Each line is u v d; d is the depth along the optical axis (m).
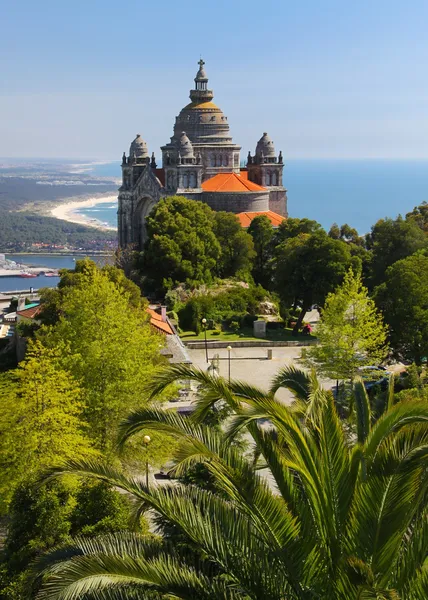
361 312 92.69
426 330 102.56
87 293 73.62
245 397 29.19
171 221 165.38
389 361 106.31
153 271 160.88
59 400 59.28
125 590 24.61
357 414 32.91
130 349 67.38
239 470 26.94
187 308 139.00
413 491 26.19
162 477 64.06
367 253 171.00
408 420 26.89
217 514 26.55
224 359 120.62
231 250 178.00
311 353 94.56
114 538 27.00
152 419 27.95
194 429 27.94
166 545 27.78
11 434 57.16
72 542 26.88
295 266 140.12
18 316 119.88
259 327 135.88
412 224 170.25
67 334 71.88
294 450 27.86
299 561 25.50
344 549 25.47
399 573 25.08
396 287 106.94
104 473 27.03
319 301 138.88
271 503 26.25
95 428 64.44
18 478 54.94
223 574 26.22
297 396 34.12
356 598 21.91
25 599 41.75
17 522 48.03
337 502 26.78
